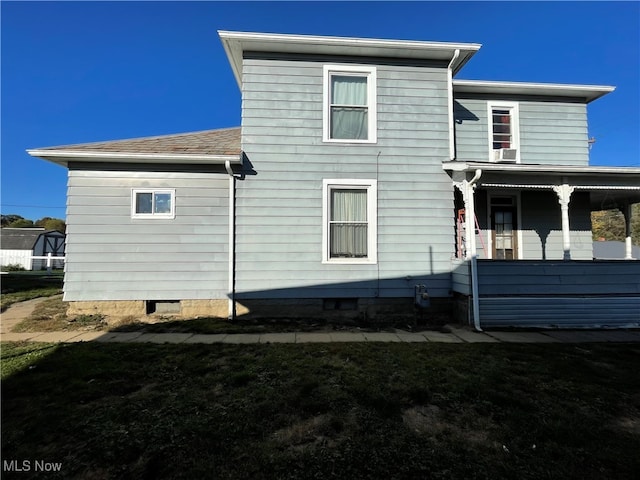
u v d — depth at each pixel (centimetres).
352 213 803
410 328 721
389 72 821
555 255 944
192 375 412
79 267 746
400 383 391
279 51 795
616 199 1022
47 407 327
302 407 331
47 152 716
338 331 679
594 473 246
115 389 368
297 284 775
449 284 799
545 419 318
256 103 788
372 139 807
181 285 764
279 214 781
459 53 798
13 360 457
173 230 767
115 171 761
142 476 237
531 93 973
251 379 399
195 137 908
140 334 633
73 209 748
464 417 320
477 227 891
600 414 330
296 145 791
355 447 271
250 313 770
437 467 249
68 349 514
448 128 823
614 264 741
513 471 246
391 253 795
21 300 945
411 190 806
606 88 954
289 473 241
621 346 567
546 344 578
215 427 295
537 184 786
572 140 983
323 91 802
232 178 768
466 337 634
